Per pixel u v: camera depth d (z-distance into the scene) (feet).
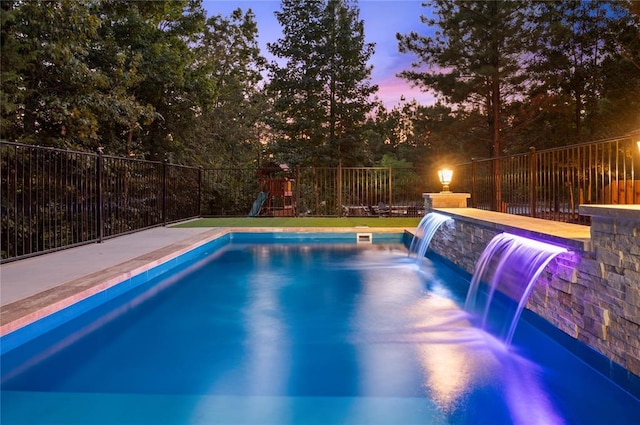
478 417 7.32
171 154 44.14
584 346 9.50
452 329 12.48
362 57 58.65
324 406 7.70
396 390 8.41
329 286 18.08
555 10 53.36
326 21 56.34
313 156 58.49
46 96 28.58
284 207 48.16
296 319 13.51
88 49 34.17
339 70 56.90
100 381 8.82
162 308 14.76
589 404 7.83
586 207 9.23
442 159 64.13
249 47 75.00
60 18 27.58
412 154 76.38
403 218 41.04
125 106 33.47
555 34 50.98
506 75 51.75
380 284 18.58
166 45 42.65
